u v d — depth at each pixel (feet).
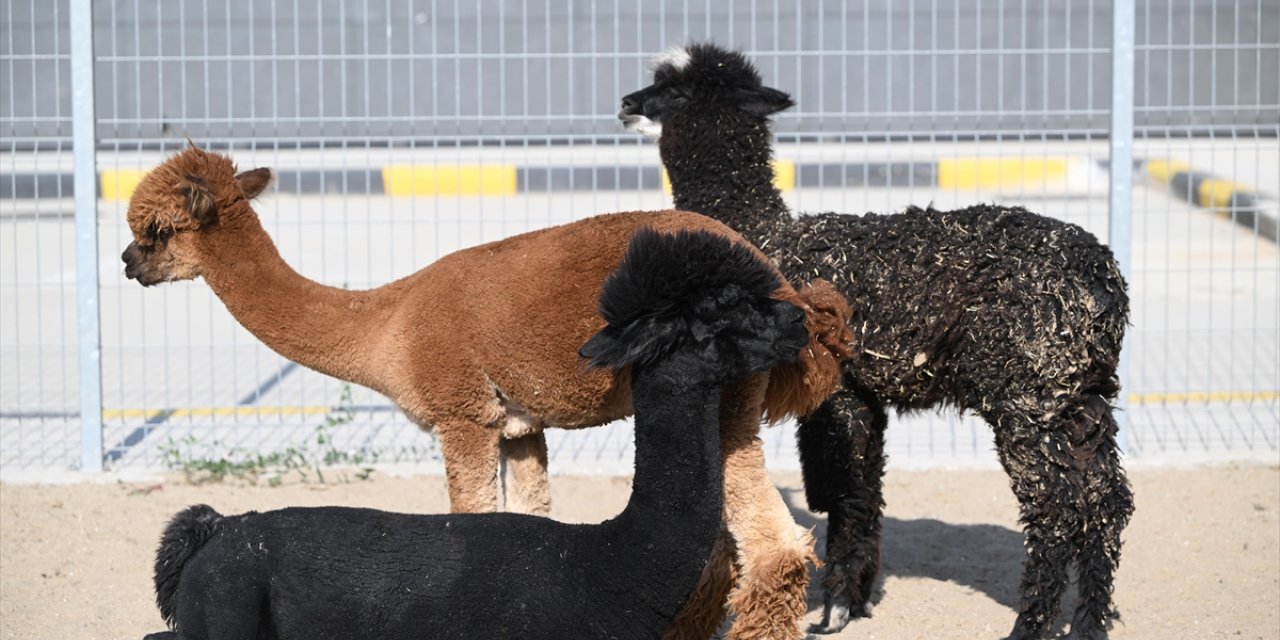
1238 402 29.81
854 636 18.30
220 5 43.09
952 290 16.35
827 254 17.12
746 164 19.07
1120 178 24.52
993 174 41.91
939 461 26.32
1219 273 42.11
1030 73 44.96
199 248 16.87
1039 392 16.07
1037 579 16.58
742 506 14.57
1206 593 19.53
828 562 18.52
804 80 44.04
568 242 15.93
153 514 23.04
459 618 13.04
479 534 13.42
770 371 14.61
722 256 12.96
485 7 45.42
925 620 18.88
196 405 30.17
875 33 44.27
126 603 19.29
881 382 17.19
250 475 25.23
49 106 35.68
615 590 13.01
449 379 16.17
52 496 23.94
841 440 17.94
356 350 16.81
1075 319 15.96
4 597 19.33
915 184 42.68
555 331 15.64
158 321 37.96
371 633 13.16
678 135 19.21
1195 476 24.98
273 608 13.43
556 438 28.07
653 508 13.12
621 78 45.52
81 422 25.22
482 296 16.02
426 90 45.27
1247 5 43.01
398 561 13.26
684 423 13.14
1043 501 16.22
